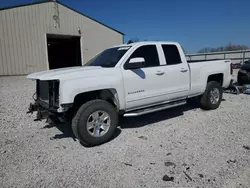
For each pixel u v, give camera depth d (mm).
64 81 3605
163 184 2689
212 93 6164
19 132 4699
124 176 2896
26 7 15898
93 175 2945
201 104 6152
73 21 18297
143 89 4570
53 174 2990
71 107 3781
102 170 3068
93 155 3547
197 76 5711
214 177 2805
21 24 15828
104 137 3971
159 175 2891
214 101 6230
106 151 3684
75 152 3676
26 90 10047
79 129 3742
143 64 4285
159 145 3854
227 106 6605
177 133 4422
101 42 20328
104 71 4090
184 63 5410
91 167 3160
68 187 2688
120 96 4227
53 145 3988
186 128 4715
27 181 2832
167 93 5023
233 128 4613
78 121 3744
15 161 3375
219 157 3324
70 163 3291
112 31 20969
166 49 5152
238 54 21156
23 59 16203
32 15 16219
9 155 3582
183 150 3613
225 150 3561
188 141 3990
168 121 5262
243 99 7559
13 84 12133
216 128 4648
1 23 15008
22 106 6980
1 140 4246
